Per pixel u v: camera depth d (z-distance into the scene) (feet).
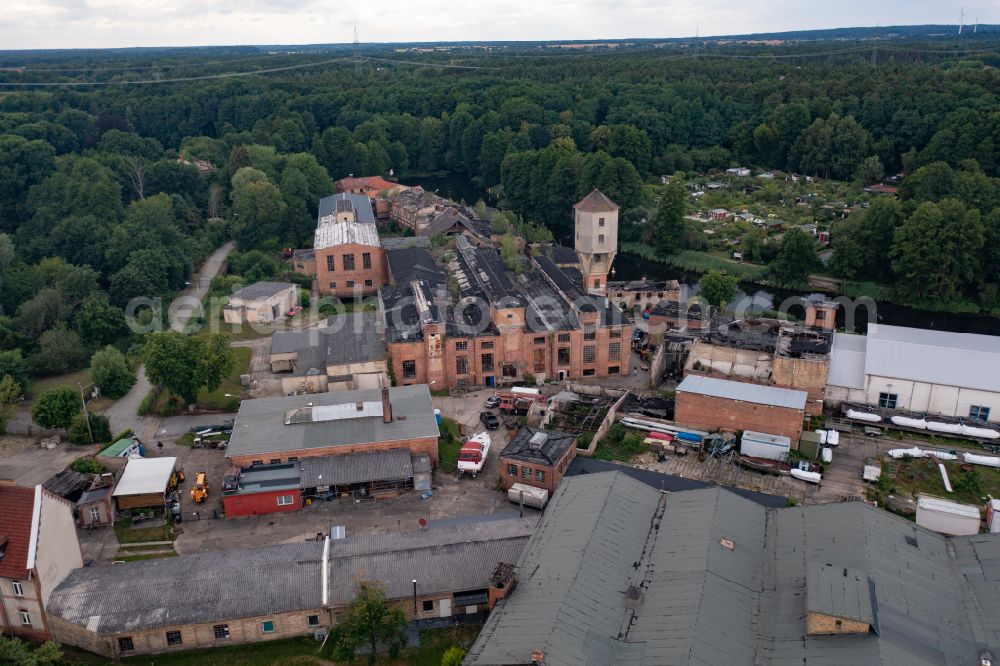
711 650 185.16
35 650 209.05
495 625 202.18
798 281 599.98
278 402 336.29
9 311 482.28
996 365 344.90
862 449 323.57
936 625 189.78
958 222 549.13
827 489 293.84
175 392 364.38
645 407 354.95
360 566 236.22
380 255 554.05
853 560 209.36
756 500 274.16
